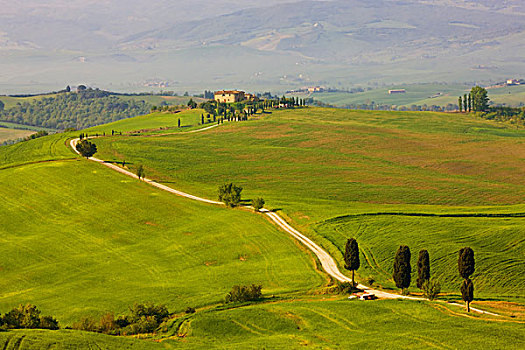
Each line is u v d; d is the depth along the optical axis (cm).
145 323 15162
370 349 12938
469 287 15925
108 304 17900
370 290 18700
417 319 14950
